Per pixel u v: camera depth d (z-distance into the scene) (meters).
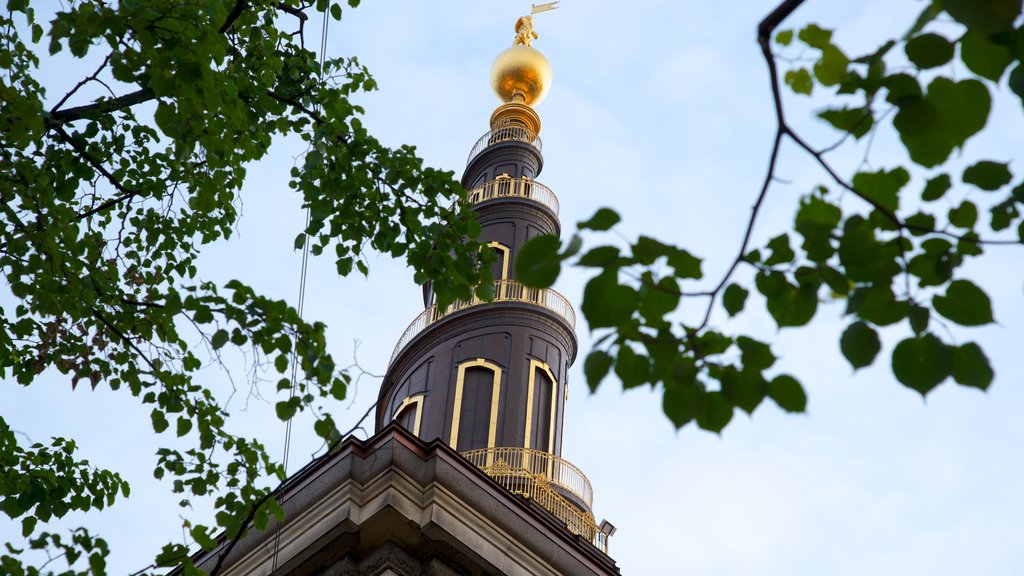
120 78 13.08
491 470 37.72
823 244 7.03
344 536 25.31
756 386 6.88
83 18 12.66
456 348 43.72
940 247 7.19
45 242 13.74
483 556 25.70
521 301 45.19
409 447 26.23
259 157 15.86
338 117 15.97
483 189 52.50
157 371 14.10
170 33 12.91
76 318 13.62
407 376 44.25
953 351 6.73
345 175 15.55
